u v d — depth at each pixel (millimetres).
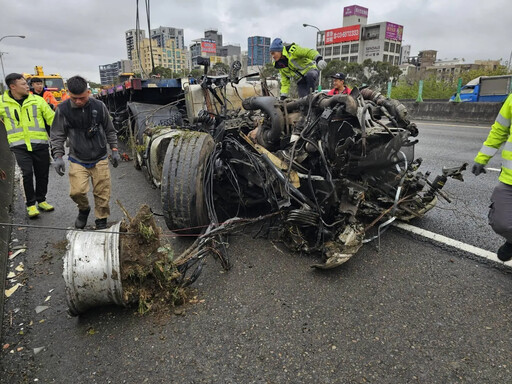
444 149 8648
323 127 3264
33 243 3947
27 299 2902
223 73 5918
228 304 2711
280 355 2207
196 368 2137
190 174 3383
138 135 6820
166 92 8234
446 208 4598
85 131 3816
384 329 2402
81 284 2396
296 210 3227
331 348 2250
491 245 3562
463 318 2494
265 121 3824
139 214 2631
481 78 20484
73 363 2217
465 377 2016
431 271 3098
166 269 2654
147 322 2559
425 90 26281
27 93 4641
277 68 6195
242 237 3797
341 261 2934
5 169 5781
